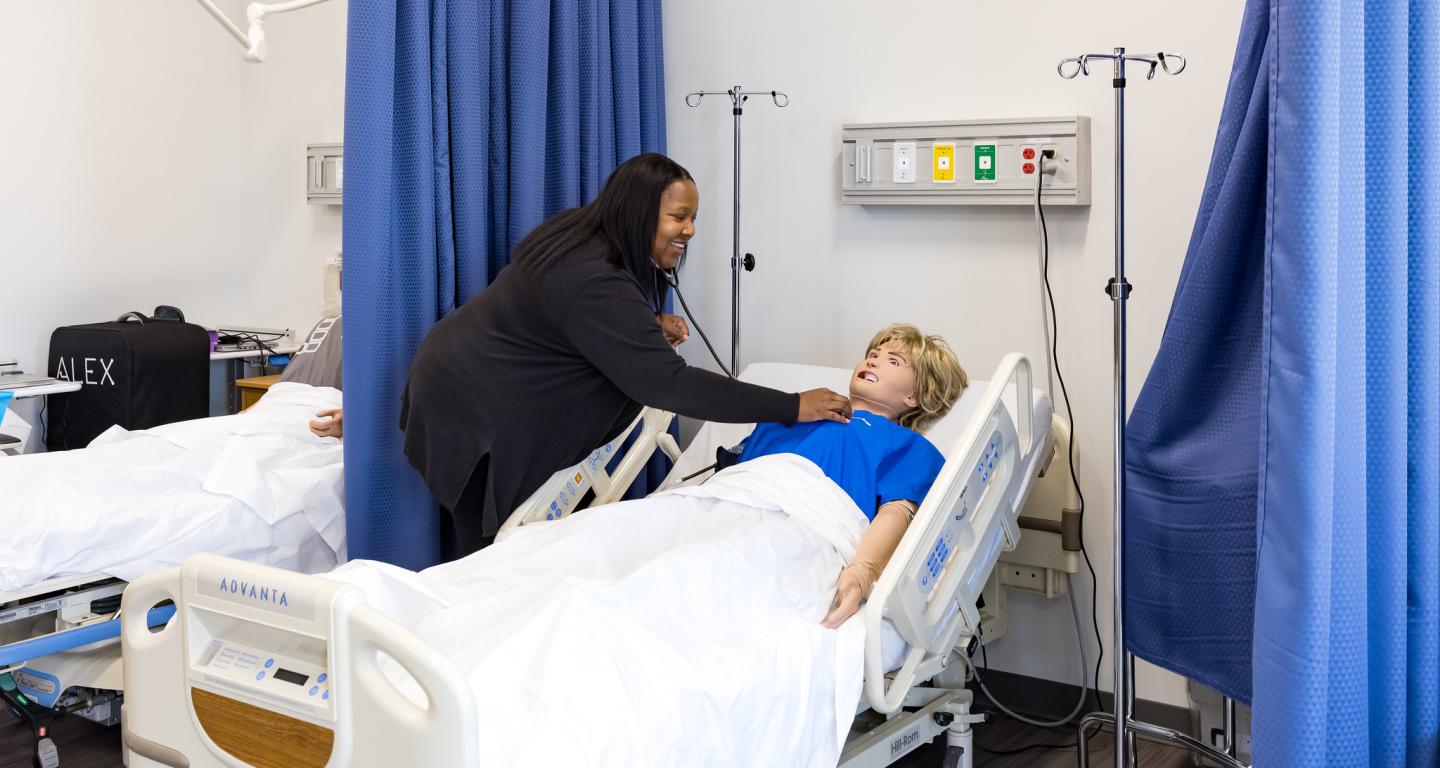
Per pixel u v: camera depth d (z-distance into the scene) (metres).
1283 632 1.61
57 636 2.21
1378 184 1.68
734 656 1.62
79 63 4.01
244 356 4.10
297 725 1.40
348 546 2.46
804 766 1.69
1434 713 1.77
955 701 2.34
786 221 3.08
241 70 4.45
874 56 2.91
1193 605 2.11
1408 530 1.75
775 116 3.07
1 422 3.50
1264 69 1.84
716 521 2.05
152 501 2.37
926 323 2.89
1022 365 2.14
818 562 1.98
